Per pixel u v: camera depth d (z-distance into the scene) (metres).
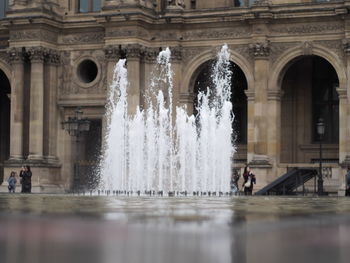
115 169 72.94
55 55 77.25
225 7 73.38
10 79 78.62
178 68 73.88
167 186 72.56
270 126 70.62
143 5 73.06
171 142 73.06
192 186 71.69
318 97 74.62
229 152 70.38
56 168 77.25
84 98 76.62
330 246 16.59
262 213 28.11
